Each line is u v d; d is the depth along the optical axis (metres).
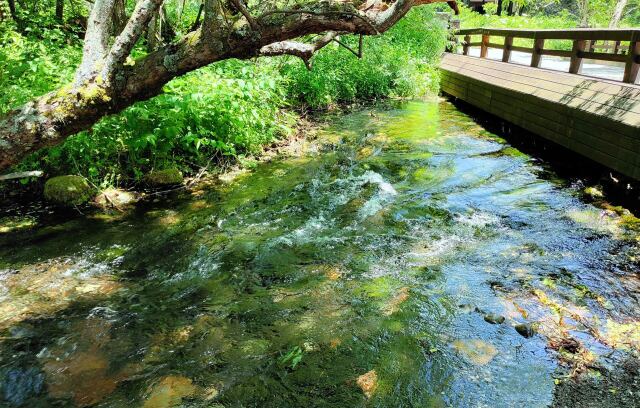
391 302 3.80
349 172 7.02
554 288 3.94
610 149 5.78
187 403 2.80
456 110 11.63
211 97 6.57
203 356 3.21
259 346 3.30
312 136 8.90
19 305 3.78
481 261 4.43
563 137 6.90
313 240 4.93
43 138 3.74
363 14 4.06
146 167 6.55
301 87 10.83
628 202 5.63
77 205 5.69
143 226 5.25
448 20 16.34
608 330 3.38
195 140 6.54
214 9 3.66
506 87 8.98
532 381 2.94
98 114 3.85
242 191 6.29
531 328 3.40
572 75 7.37
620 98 5.89
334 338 3.38
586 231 4.99
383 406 2.77
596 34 6.88
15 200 5.81
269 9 3.87
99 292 3.99
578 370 3.02
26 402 2.82
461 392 2.86
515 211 5.57
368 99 12.85
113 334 3.45
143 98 3.98
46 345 3.31
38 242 4.86
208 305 3.81
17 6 9.71
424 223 5.29
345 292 3.96
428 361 3.13
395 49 14.23
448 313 3.64
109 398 2.84
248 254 4.64
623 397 2.79
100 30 3.83
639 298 3.76
